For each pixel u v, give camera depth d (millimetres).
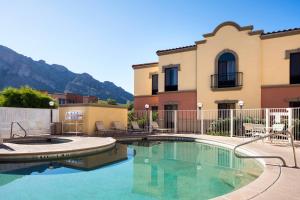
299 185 5172
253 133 13711
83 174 7605
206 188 6223
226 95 19672
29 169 8023
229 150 12344
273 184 5230
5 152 8734
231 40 19609
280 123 13047
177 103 22062
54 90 138125
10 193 5746
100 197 5523
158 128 21141
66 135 16641
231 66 19734
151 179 7094
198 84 20969
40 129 17375
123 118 20250
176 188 6195
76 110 17656
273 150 10102
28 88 25234
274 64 18062
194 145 14328
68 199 5383
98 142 12094
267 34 18281
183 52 22031
